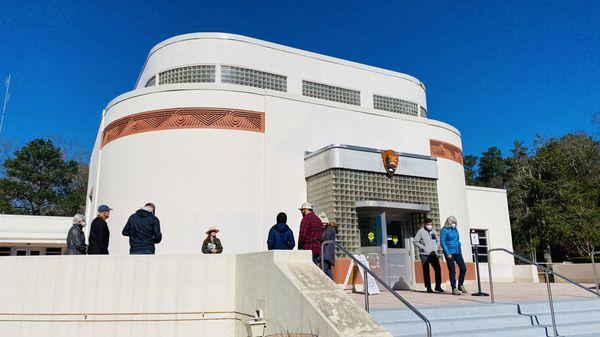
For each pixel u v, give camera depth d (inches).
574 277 751.7
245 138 585.6
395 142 695.7
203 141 572.7
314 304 235.1
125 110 612.7
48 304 369.7
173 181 562.6
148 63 774.5
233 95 594.2
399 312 304.7
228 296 362.3
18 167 1788.9
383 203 561.3
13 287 381.1
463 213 749.3
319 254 386.0
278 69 749.9
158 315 359.3
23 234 986.7
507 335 297.9
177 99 588.1
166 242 545.3
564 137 1667.1
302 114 629.9
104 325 359.3
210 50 722.2
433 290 537.6
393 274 580.4
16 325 373.1
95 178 772.0
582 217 1213.1
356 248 539.2
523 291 525.0
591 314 358.0
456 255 468.4
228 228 553.3
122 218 571.8
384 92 840.9
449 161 746.8
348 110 667.4
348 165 557.6
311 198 593.6
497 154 2527.1
